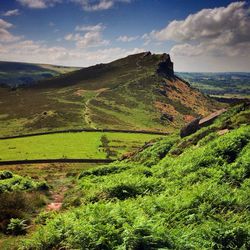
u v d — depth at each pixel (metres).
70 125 143.38
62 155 89.69
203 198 14.47
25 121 151.50
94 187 23.61
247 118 31.98
